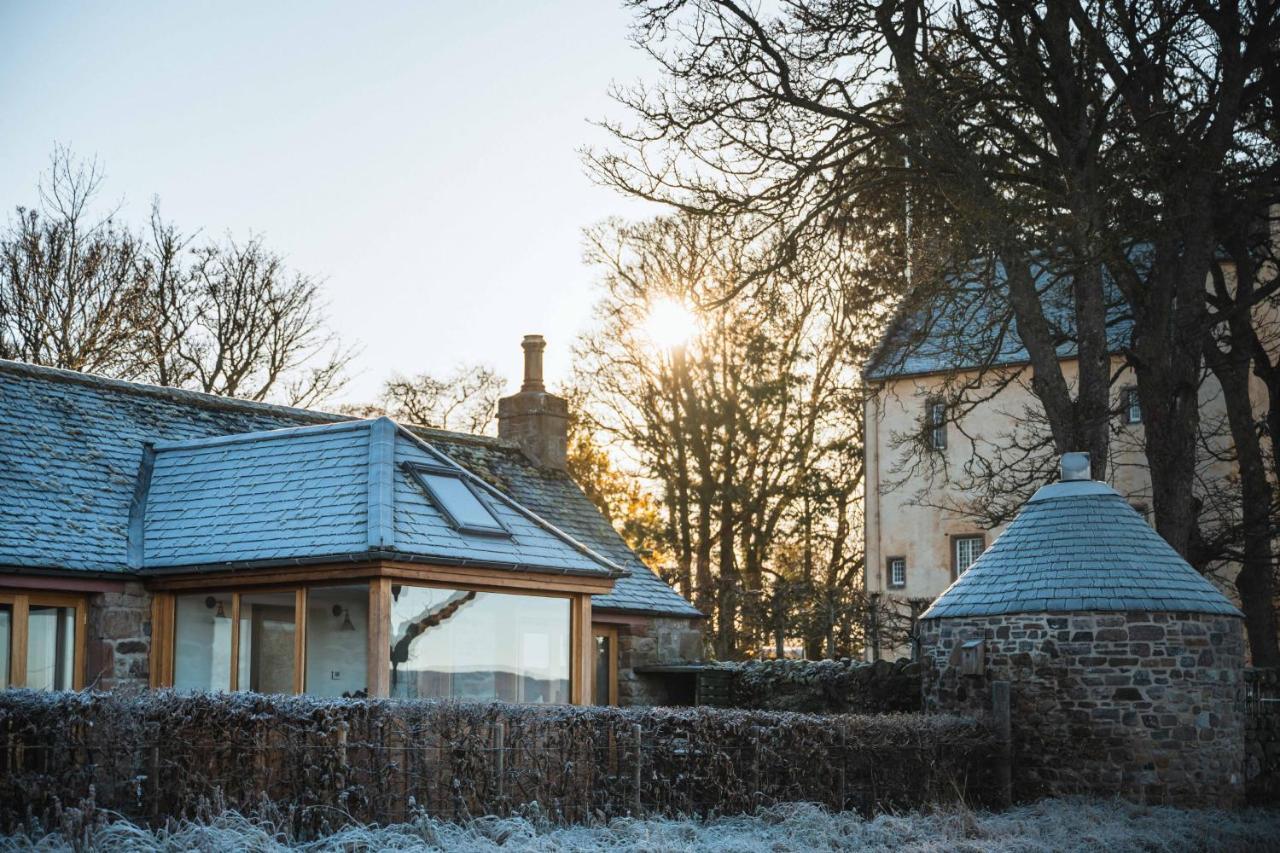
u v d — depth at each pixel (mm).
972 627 18969
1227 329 28359
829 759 15219
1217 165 22438
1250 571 24922
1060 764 18047
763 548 37938
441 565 15625
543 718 12797
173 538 16812
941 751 16656
